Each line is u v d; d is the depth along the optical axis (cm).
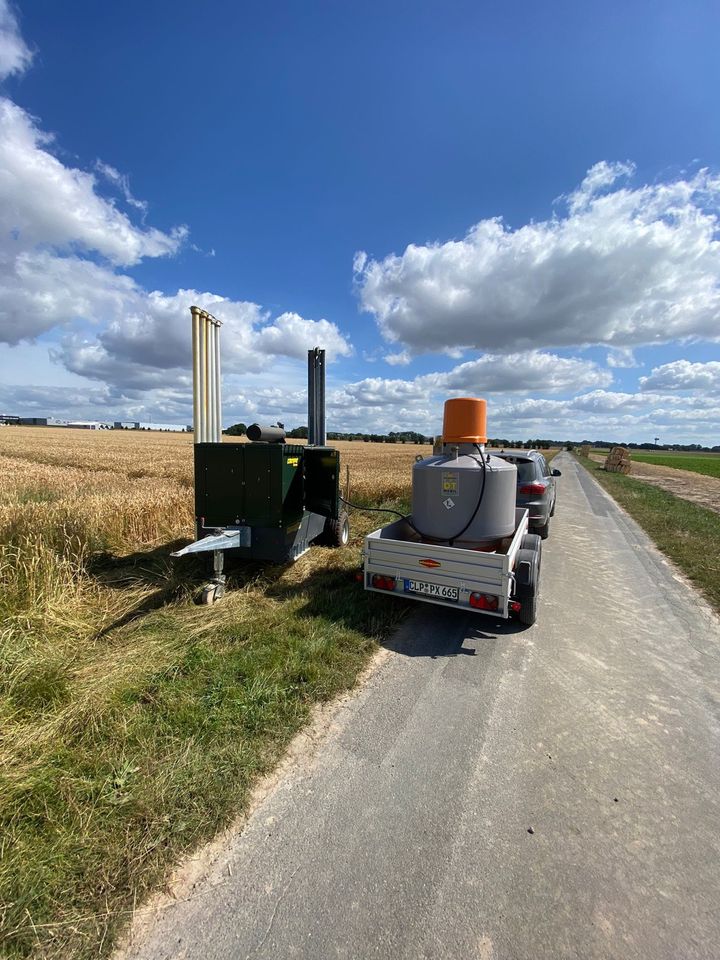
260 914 171
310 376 768
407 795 229
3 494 874
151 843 196
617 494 1585
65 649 356
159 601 464
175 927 166
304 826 209
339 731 278
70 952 157
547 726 288
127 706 289
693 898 180
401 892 179
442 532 464
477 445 467
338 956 157
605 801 229
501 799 227
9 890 174
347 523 740
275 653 357
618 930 167
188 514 788
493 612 388
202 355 589
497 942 162
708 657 389
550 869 190
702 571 623
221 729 270
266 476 527
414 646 395
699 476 2997
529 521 773
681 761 260
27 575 416
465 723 289
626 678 350
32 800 213
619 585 578
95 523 636
